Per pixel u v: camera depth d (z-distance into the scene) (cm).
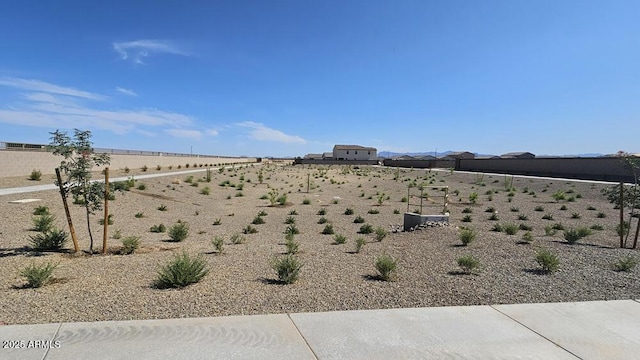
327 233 1548
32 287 618
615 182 3894
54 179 2739
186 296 574
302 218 2098
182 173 4712
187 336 404
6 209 1513
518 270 788
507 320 473
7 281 655
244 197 3189
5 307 509
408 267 822
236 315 487
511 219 1984
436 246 1101
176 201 2544
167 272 648
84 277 690
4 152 2647
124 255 916
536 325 457
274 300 560
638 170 1312
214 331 419
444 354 377
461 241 1165
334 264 850
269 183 4662
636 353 387
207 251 1016
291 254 948
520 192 3575
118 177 3338
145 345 379
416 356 371
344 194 3606
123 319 468
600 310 515
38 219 1284
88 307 514
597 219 1975
